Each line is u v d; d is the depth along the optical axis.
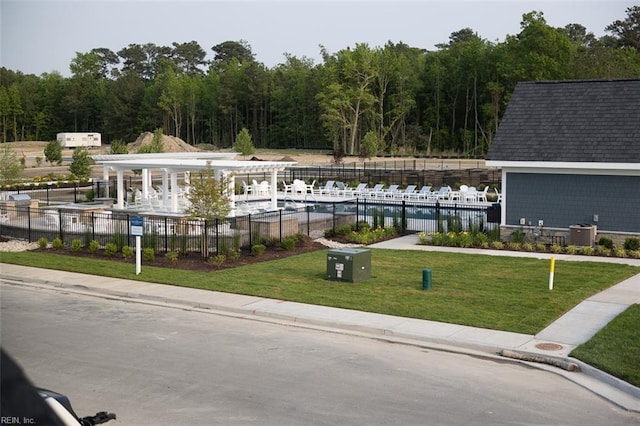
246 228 27.70
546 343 14.16
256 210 33.38
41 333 15.26
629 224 25.23
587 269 21.81
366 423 10.14
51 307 17.94
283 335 15.23
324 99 104.44
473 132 105.44
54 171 72.00
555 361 13.14
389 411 10.63
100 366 12.91
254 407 10.81
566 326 15.42
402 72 106.25
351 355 13.70
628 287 19.33
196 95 130.88
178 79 132.75
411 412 10.60
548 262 23.17
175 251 24.50
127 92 135.38
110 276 21.53
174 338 14.94
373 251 25.89
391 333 15.18
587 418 10.45
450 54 110.62
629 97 27.00
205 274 21.53
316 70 118.62
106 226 28.53
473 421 10.24
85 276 21.64
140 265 22.59
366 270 20.53
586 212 25.95
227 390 11.61
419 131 108.19
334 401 11.09
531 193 26.95
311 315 16.61
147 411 10.62
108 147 125.62
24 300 18.78
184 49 180.88
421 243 27.97
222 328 15.84
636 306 16.83
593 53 94.00
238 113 129.00
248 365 13.01
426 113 110.88
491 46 102.19
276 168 33.03
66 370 12.65
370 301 17.84
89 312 17.41
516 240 26.75
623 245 25.27
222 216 24.59
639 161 24.55
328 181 51.22
